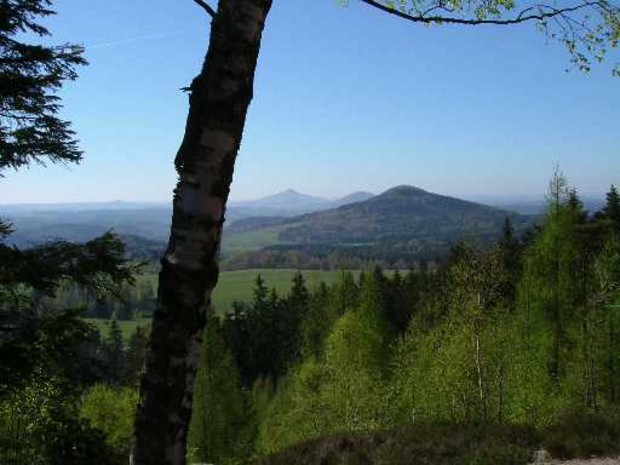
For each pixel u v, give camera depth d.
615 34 5.13
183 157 3.50
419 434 15.24
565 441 13.14
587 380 26.22
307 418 33.09
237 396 36.22
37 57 8.90
